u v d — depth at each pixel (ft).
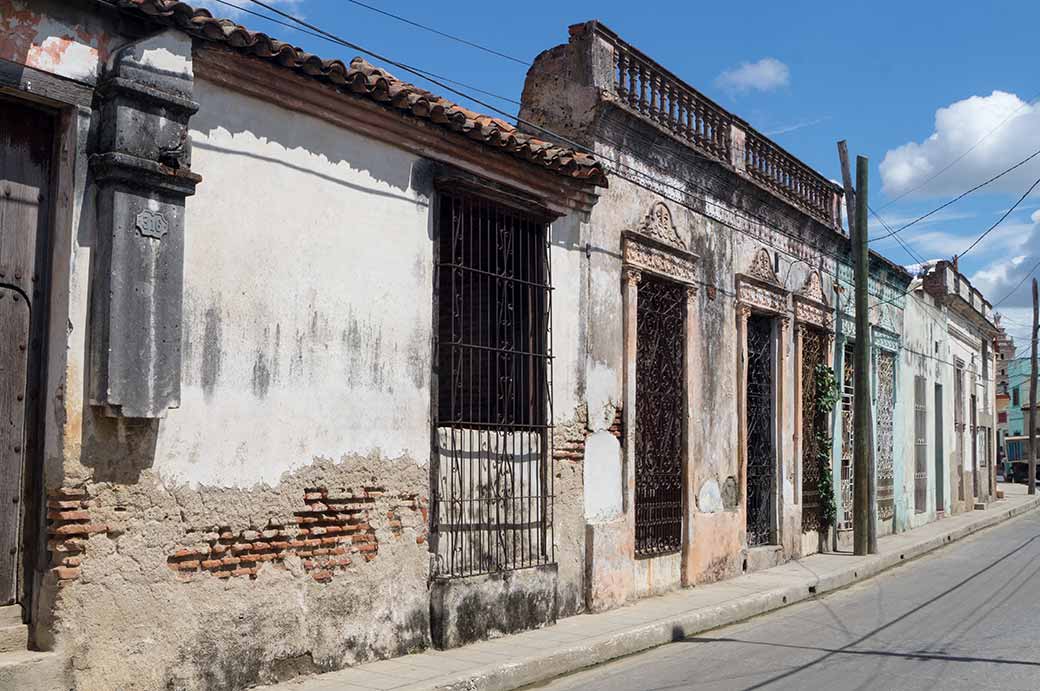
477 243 31.27
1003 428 251.60
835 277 62.03
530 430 33.04
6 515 20.11
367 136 27.37
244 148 24.03
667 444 42.04
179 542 22.13
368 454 26.91
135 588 21.22
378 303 27.48
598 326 36.94
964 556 61.00
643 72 40.75
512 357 32.60
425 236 29.19
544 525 33.30
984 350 116.57
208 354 22.95
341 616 25.89
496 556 31.14
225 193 23.52
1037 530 80.64
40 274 20.80
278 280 24.70
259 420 24.06
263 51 23.63
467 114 33.06
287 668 24.43
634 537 38.73
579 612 35.06
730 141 47.16
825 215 60.03
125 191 20.92
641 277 39.88
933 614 38.01
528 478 32.71
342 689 23.59
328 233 26.09
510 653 28.09
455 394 30.04
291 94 25.02
